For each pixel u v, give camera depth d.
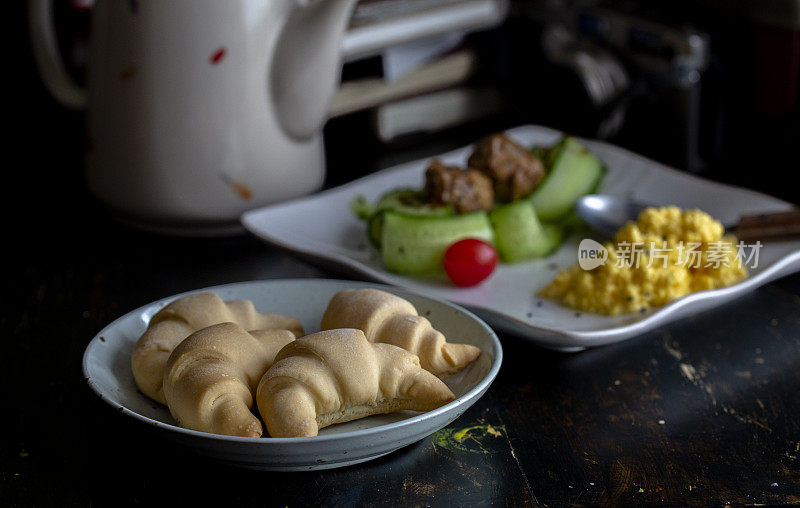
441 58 0.92
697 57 0.83
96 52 0.71
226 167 0.72
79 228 0.78
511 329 0.61
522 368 0.61
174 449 0.55
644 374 0.61
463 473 0.54
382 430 0.51
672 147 0.87
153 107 0.71
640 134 0.89
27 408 0.59
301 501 0.52
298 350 0.53
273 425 0.52
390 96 0.90
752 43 0.83
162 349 0.56
